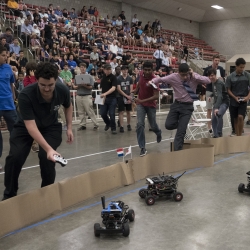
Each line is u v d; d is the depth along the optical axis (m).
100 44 16.92
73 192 3.62
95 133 8.58
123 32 19.98
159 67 18.53
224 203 3.59
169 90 14.97
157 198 3.71
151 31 23.06
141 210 3.44
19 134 3.49
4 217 2.95
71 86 10.85
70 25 16.84
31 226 3.12
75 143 7.24
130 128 8.98
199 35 28.98
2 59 4.80
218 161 5.43
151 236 2.86
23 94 3.20
